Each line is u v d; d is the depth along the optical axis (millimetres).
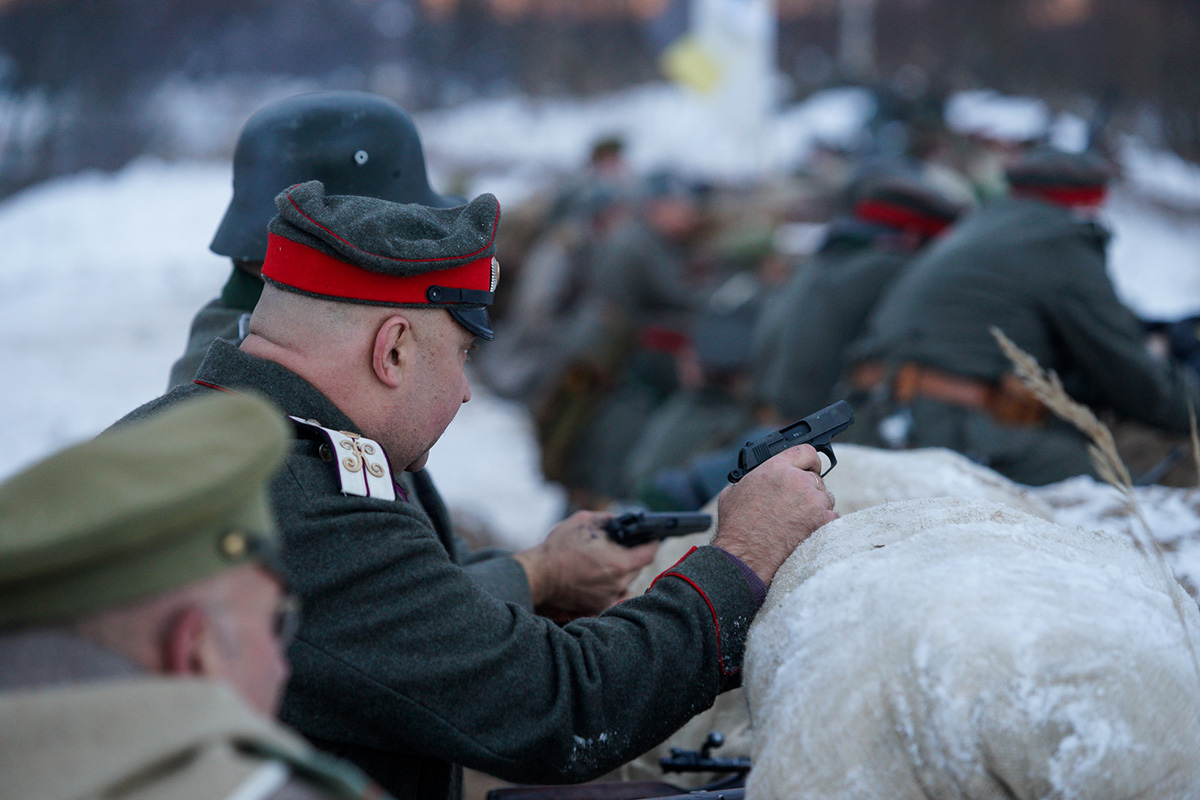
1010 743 1480
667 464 6531
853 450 2869
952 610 1595
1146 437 4484
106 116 26844
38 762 1097
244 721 1193
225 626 1277
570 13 40812
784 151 27812
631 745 2018
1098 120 5145
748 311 6953
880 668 1584
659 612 2055
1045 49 29906
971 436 4336
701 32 15641
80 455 1207
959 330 4457
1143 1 25953
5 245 19344
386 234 2014
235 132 29312
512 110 38156
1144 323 4938
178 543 1225
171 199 22266
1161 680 1539
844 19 33469
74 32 27688
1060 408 2029
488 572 2578
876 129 14758
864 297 5703
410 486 2580
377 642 1897
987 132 10344
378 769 1994
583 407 7809
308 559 1889
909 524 1913
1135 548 1970
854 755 1555
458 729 1913
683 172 21297
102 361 12633
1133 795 1478
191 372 2541
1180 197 21516
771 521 2107
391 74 39781
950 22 33031
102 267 18016
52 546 1134
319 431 1983
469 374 12180
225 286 2754
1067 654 1518
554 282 10703
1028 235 4473
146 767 1117
